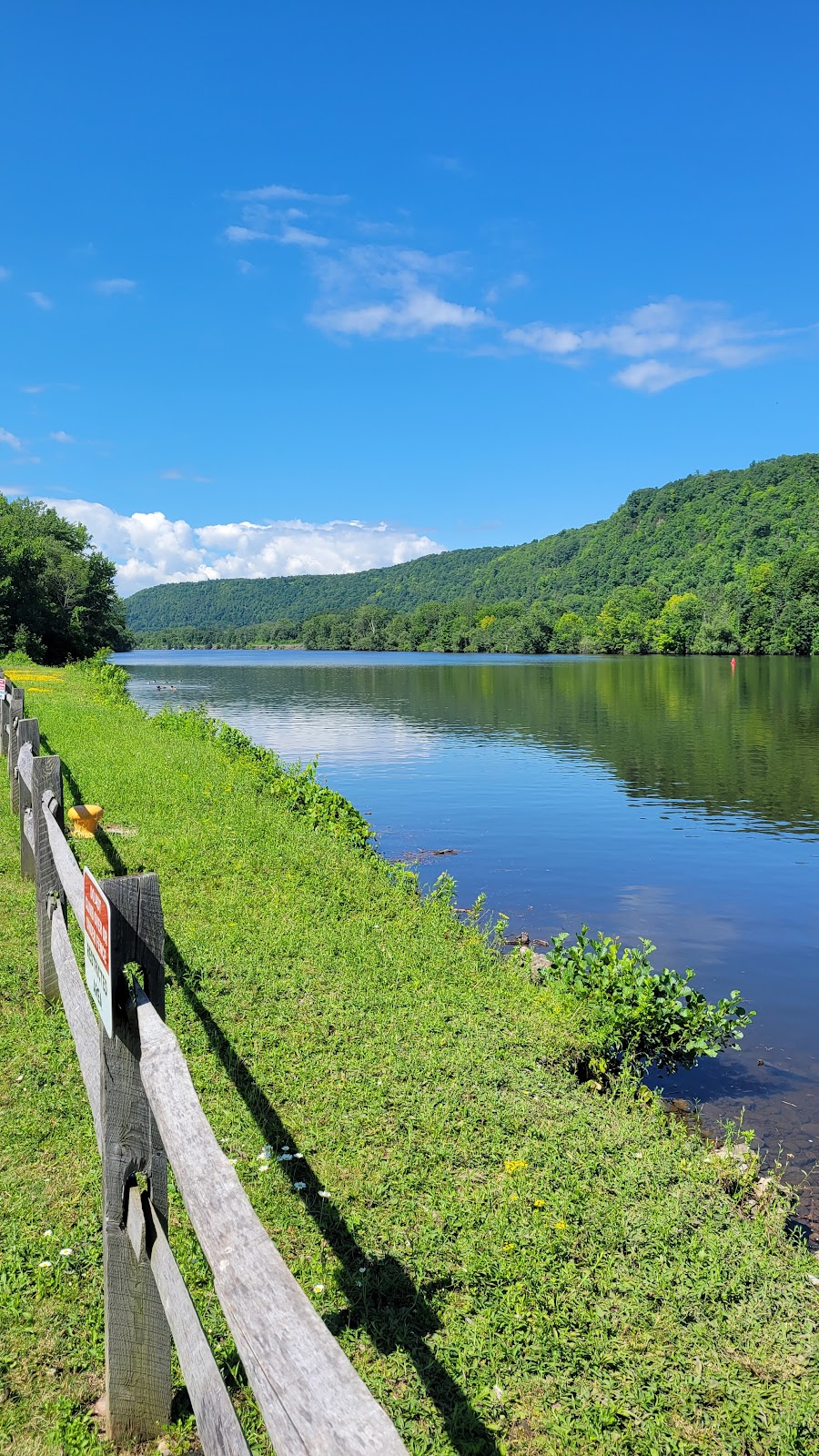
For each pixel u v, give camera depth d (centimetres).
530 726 3522
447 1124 466
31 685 3034
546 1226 388
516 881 1263
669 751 2747
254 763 1606
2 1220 362
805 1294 366
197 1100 223
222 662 11694
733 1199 443
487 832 1600
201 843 964
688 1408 305
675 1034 673
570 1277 359
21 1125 425
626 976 684
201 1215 188
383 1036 566
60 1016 532
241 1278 173
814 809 1839
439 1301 344
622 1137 474
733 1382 315
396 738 3119
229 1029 555
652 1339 333
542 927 1048
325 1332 157
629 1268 369
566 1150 454
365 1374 309
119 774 1280
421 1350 321
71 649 6562
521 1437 291
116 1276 257
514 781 2183
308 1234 375
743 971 923
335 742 3017
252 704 4672
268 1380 150
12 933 654
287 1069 512
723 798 1962
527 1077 532
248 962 662
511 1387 309
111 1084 247
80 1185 385
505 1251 370
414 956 732
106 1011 247
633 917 1101
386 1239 376
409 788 2075
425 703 4803
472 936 823
